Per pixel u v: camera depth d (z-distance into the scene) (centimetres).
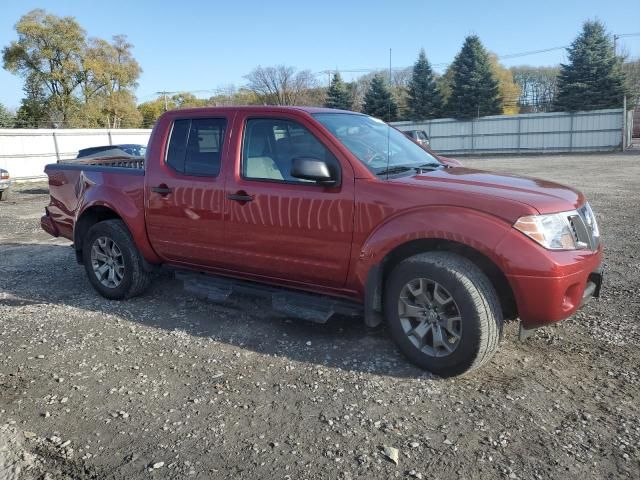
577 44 4044
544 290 329
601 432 299
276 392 351
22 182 2623
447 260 353
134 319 492
